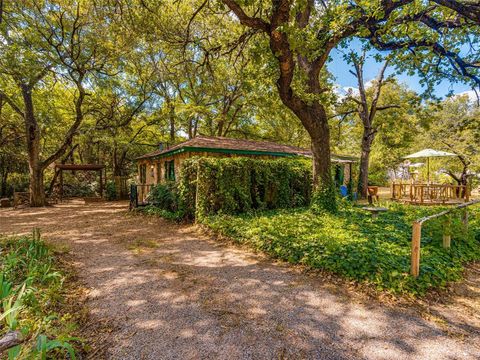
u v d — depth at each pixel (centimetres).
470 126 913
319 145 809
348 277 416
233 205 858
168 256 552
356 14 546
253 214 855
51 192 1862
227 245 626
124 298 366
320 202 823
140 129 2145
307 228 646
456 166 1769
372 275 405
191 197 879
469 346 265
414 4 541
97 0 950
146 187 1452
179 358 246
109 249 605
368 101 2028
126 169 2541
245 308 340
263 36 725
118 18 879
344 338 278
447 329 294
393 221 772
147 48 1310
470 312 331
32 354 216
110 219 1013
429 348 262
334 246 499
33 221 994
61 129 1966
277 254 527
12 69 1108
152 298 367
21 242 557
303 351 257
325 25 594
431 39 641
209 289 395
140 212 1101
